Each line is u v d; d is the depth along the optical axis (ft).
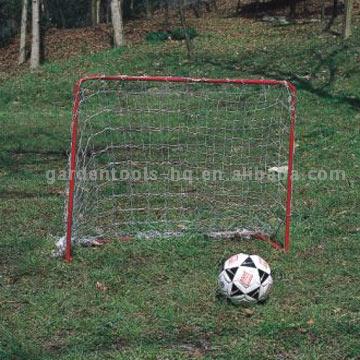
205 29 58.70
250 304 18.33
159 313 18.15
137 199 23.45
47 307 18.42
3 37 65.72
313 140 28.48
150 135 28.37
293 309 18.31
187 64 46.11
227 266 18.45
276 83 20.65
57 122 34.24
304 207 22.70
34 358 17.10
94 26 66.64
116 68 47.26
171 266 19.80
